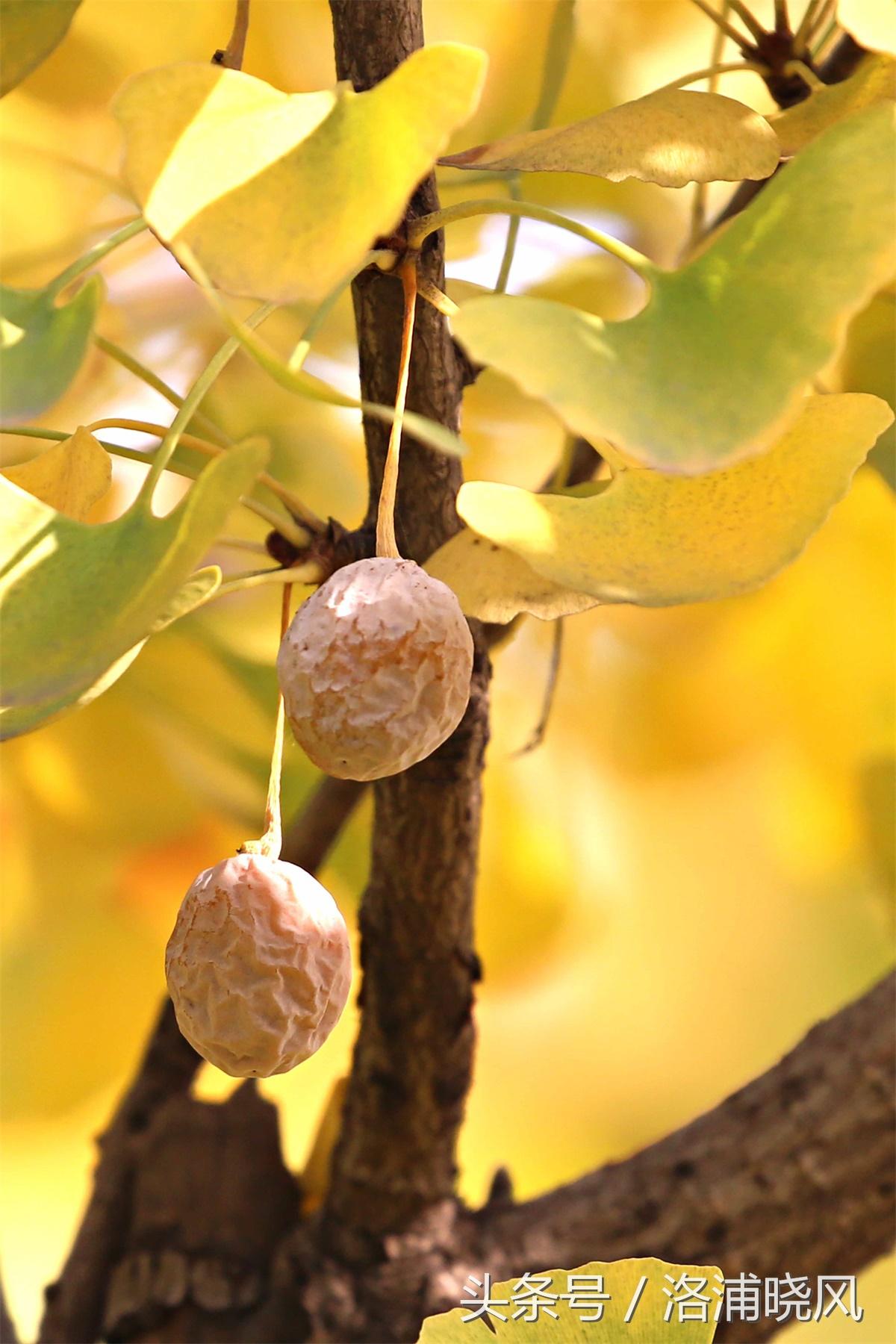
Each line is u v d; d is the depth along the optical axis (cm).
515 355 48
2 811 80
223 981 51
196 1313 66
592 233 50
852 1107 65
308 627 50
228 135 49
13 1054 86
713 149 52
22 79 53
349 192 49
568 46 63
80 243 72
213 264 49
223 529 48
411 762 50
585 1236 65
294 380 46
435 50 49
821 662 86
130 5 70
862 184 50
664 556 52
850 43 59
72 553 49
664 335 49
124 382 72
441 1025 63
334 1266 65
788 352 49
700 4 59
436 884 61
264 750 75
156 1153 69
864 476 79
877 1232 65
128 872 82
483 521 51
